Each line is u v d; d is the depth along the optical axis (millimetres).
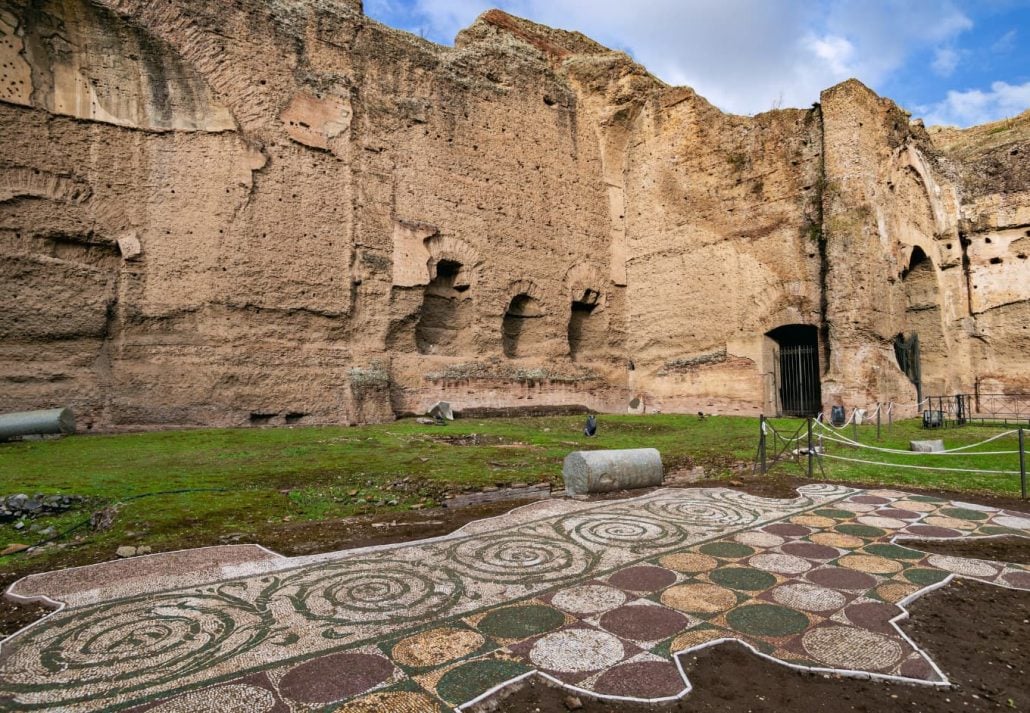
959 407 17375
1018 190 22500
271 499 7270
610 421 18547
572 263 23672
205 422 15109
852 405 17344
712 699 2912
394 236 18922
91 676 3068
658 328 23641
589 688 2984
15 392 13328
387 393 17547
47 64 14273
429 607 3984
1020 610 3971
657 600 4109
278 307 16438
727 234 21438
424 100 20109
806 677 3129
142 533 5852
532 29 25719
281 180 16781
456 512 6953
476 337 20688
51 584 4355
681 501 7270
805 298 19078
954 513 6672
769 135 20438
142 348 14906
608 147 25141
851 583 4441
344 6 19047
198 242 15523
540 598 4141
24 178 13891
